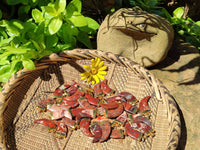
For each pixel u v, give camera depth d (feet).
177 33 1.88
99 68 1.44
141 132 1.21
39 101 1.39
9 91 1.30
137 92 1.37
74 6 1.50
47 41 1.55
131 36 1.46
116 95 1.35
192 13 2.10
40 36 1.48
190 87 1.48
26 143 1.24
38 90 1.41
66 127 1.28
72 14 1.49
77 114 1.30
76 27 1.65
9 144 1.22
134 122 1.24
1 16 1.53
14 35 1.45
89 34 1.85
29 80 1.41
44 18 1.55
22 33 1.51
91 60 1.42
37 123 1.30
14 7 1.61
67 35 1.57
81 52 1.41
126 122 1.26
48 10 1.43
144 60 1.52
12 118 1.31
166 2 2.23
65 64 1.48
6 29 1.51
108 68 1.45
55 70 1.47
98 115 1.29
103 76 1.44
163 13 1.94
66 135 1.27
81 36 1.66
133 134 1.21
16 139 1.25
